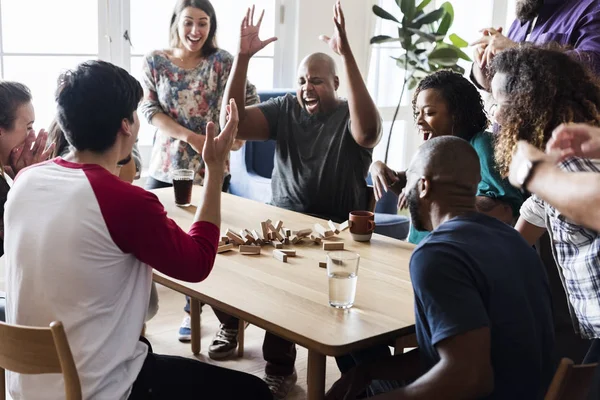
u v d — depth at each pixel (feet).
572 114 4.74
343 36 8.08
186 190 8.32
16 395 5.01
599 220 2.96
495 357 4.36
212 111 10.96
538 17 8.67
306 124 9.00
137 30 12.91
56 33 12.15
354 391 5.55
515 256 4.59
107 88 4.87
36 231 4.71
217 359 9.51
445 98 7.04
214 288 5.76
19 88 7.30
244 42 8.54
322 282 6.01
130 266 4.96
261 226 7.38
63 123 4.92
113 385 4.86
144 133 13.48
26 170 5.04
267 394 5.75
